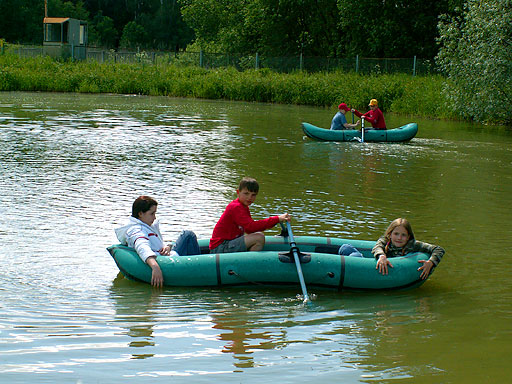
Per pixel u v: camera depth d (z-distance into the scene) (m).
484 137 16.69
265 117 20.67
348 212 7.94
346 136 15.13
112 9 72.06
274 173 10.56
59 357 3.84
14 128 15.47
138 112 21.23
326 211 7.95
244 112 22.48
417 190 9.49
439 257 5.27
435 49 32.66
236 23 38.56
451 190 9.55
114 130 15.95
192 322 4.45
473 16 19.36
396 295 5.15
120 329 4.29
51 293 4.95
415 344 4.16
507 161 12.59
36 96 26.67
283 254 5.19
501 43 18.67
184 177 9.91
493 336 4.32
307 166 11.39
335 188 9.47
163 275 5.14
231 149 13.23
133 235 5.35
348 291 5.21
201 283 5.16
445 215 7.93
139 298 4.91
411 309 4.82
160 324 4.39
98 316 4.51
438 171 11.24
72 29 35.81
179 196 8.52
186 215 7.48
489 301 5.03
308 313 4.69
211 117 20.27
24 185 8.91
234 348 4.02
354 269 5.15
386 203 8.54
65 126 16.39
